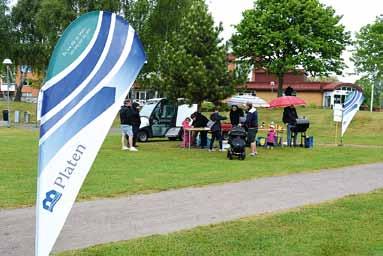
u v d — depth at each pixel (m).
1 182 11.70
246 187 11.72
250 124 19.22
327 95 66.69
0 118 46.09
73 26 4.80
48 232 4.76
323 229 7.78
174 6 45.31
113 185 11.43
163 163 15.94
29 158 16.50
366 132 35.03
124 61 4.98
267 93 67.19
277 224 8.07
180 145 23.58
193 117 22.64
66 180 4.79
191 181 12.26
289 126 23.58
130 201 9.82
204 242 6.96
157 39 44.09
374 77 54.81
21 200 9.62
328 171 14.86
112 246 6.69
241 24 49.31
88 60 4.85
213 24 22.95
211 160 17.20
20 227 7.69
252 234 7.42
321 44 48.34
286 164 16.31
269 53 48.59
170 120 26.53
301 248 6.75
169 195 10.52
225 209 9.26
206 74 22.02
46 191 4.75
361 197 10.59
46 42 50.81
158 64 23.86
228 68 23.30
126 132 20.44
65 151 4.79
